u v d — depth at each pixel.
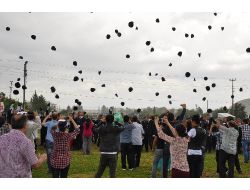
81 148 20.94
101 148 8.93
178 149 7.31
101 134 8.93
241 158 18.66
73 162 14.84
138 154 13.60
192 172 7.88
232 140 10.31
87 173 12.09
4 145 4.95
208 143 20.73
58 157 8.16
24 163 5.00
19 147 4.94
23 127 5.13
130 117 13.62
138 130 13.22
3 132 9.44
